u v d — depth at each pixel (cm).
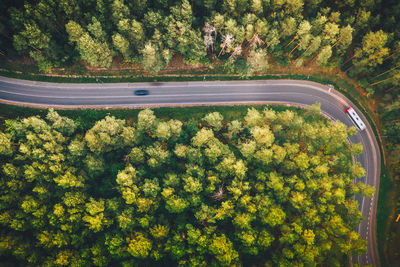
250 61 8162
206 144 7631
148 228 6838
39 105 8081
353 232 7169
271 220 6856
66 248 6300
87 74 8425
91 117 8194
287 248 6875
